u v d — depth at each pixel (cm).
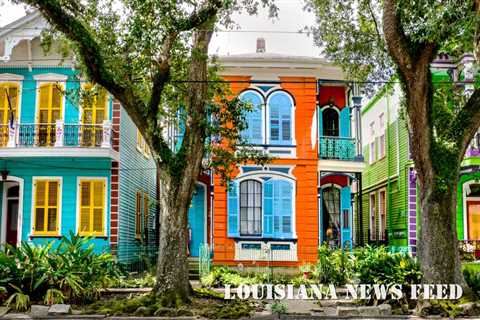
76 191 2056
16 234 2156
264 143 2142
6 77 2097
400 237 2334
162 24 1327
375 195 2811
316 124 2159
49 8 1281
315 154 2142
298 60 2127
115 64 1375
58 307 1278
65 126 2025
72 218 2042
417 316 1255
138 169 2364
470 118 1351
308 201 2122
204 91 1448
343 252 1836
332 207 2248
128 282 1723
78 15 1403
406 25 1294
